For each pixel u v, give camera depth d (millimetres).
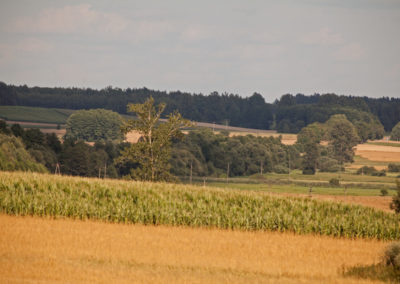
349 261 98000
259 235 126562
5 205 131000
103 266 82188
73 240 101375
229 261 92250
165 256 92875
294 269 88438
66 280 71750
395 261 87875
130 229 122125
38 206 131500
